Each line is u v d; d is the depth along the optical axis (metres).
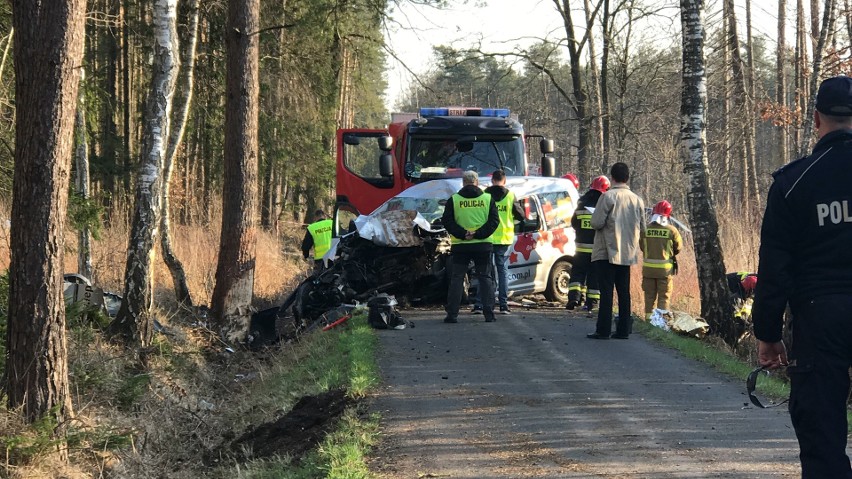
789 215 3.47
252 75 13.02
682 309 15.11
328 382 8.18
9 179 11.46
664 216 12.52
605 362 8.99
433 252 12.54
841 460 3.36
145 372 10.00
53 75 7.17
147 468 7.37
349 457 5.69
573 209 14.41
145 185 10.82
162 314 12.77
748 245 18.19
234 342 12.77
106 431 7.74
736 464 5.62
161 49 10.90
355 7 21.08
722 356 9.27
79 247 13.68
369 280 12.57
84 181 13.91
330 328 11.33
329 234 15.07
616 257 10.12
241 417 8.59
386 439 6.30
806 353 3.42
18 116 7.27
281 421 7.43
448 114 17.09
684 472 5.45
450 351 9.55
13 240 7.34
